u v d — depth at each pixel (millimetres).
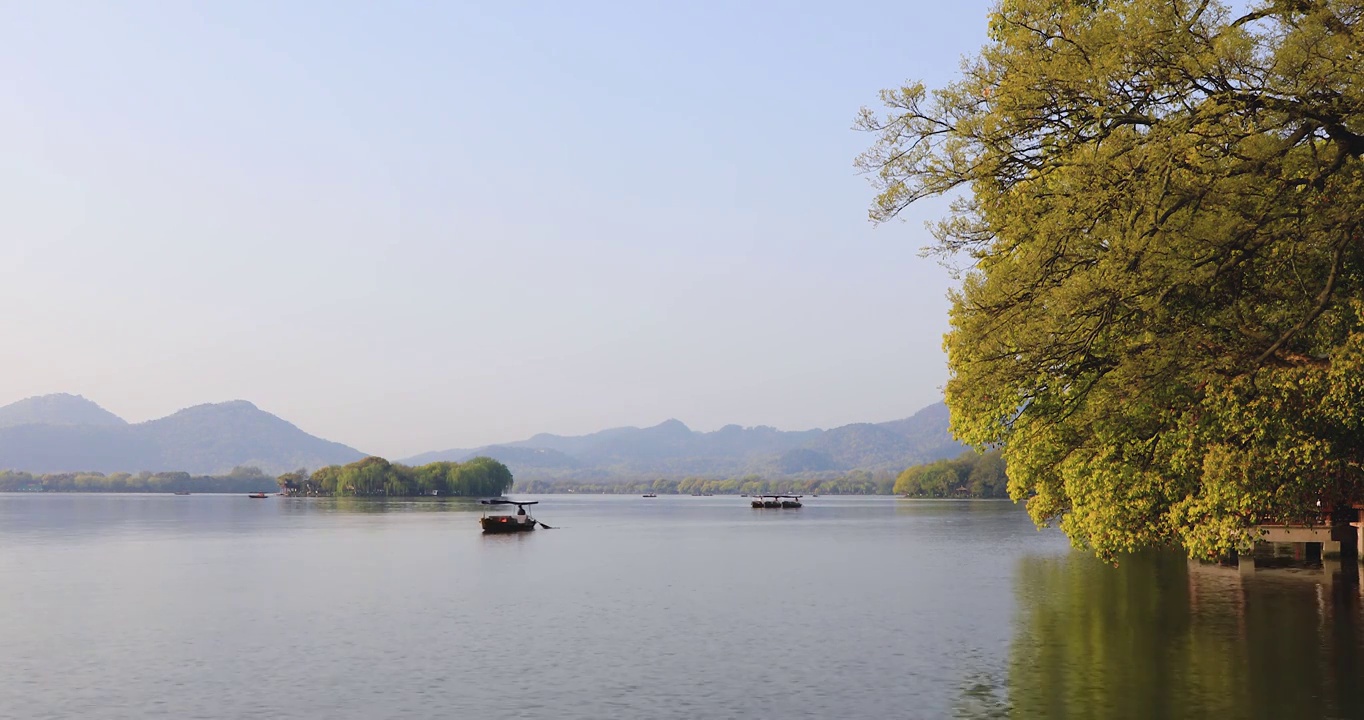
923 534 112938
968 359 22875
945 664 31797
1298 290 21297
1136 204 19656
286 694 29484
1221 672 28688
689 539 108500
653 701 27953
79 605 49812
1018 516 173125
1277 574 50938
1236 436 21469
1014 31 22078
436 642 37812
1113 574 56000
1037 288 21734
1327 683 27016
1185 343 20625
